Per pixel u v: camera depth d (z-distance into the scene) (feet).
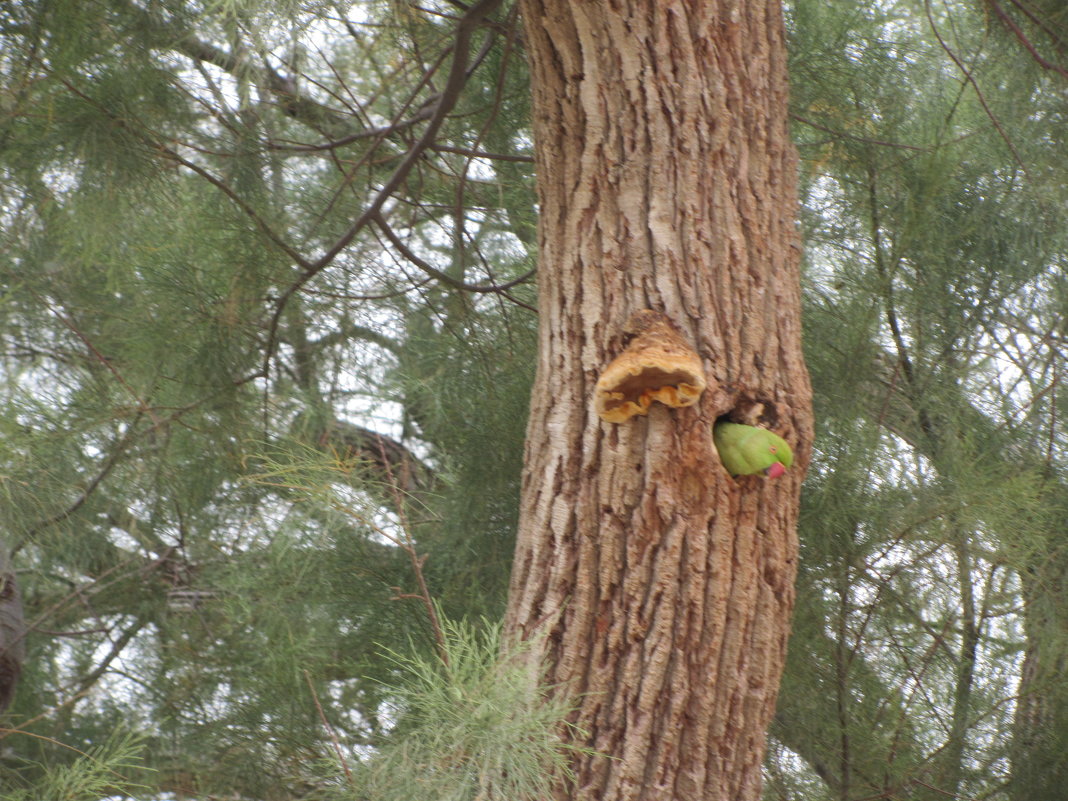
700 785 12.34
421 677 11.93
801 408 12.55
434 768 11.79
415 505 17.37
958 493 15.08
